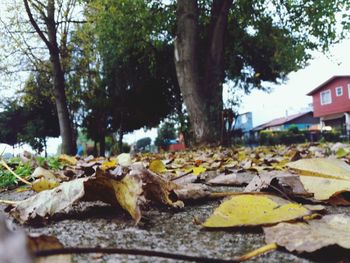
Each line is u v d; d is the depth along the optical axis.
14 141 30.28
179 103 24.80
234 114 13.59
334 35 16.30
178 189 1.59
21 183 2.88
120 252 0.60
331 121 47.91
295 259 0.84
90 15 18.69
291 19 16.89
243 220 1.07
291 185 1.54
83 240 1.05
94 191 1.31
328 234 0.90
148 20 17.52
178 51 13.57
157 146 30.94
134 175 1.19
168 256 0.64
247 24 18.00
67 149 16.97
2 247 0.23
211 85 13.56
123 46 19.44
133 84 24.05
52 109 29.64
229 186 2.24
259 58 21.00
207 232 1.10
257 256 0.87
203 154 6.99
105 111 26.02
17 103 27.77
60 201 1.31
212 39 13.94
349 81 43.47
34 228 1.21
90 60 22.34
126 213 1.37
